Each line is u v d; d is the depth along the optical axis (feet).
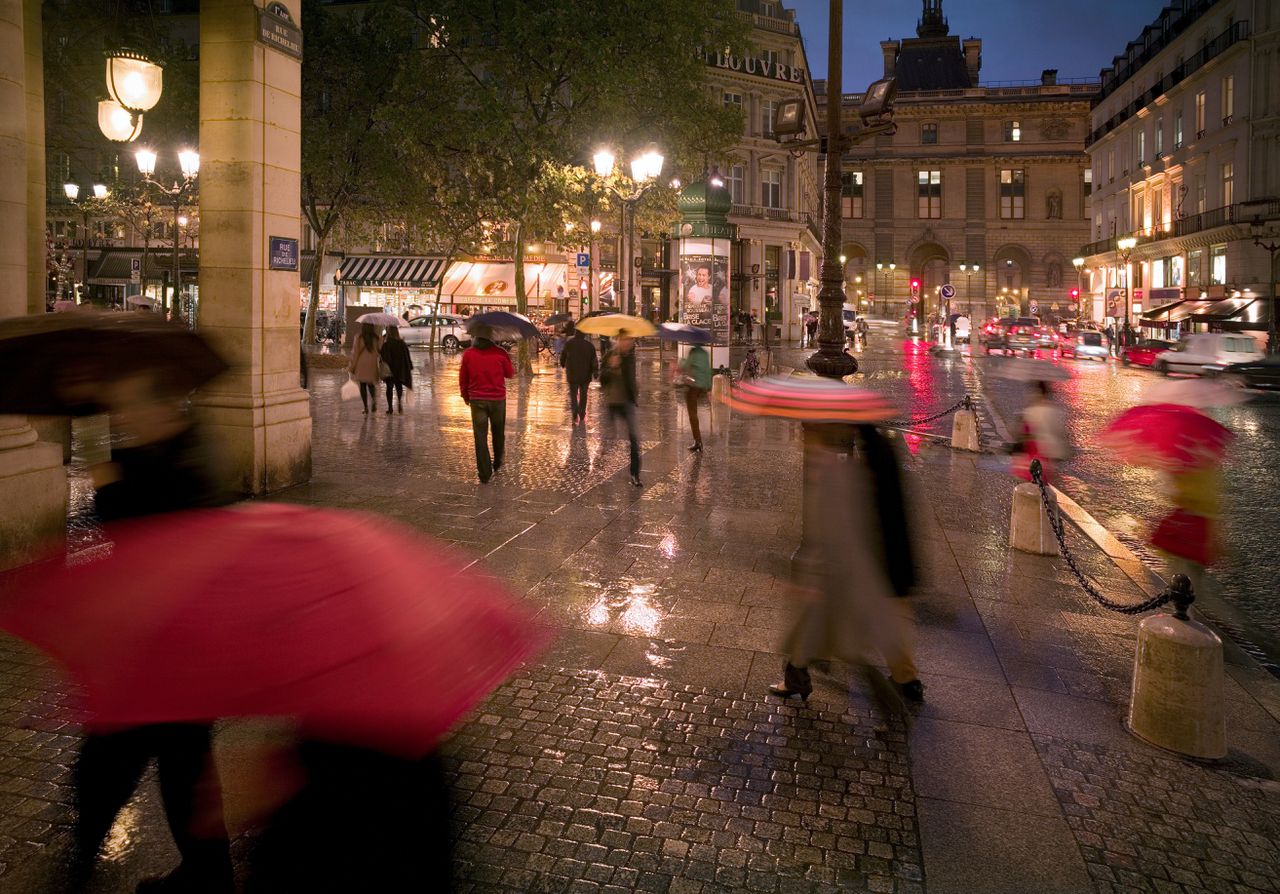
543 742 13.35
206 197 28.66
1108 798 12.18
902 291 302.45
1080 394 80.12
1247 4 142.00
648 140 86.94
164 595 6.66
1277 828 11.52
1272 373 85.61
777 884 10.11
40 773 11.99
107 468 7.63
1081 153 287.28
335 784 6.65
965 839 11.09
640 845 10.78
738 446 44.29
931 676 16.26
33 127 31.86
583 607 19.52
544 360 117.08
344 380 81.46
